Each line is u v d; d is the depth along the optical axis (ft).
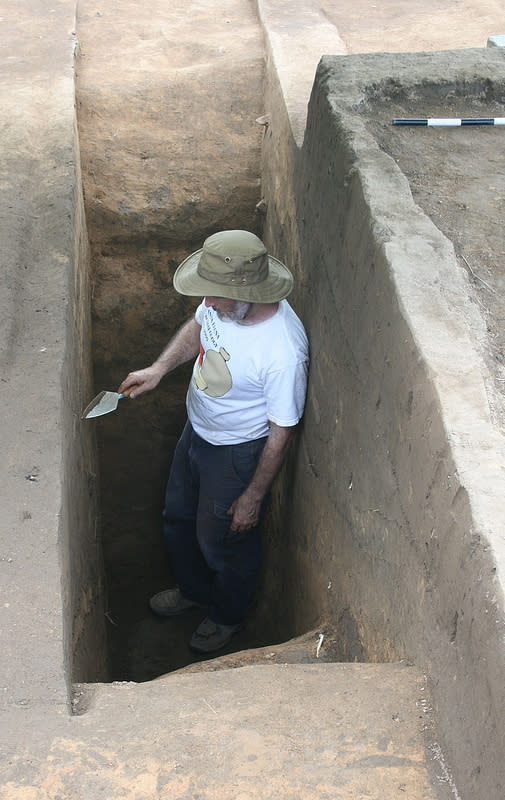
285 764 6.53
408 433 7.84
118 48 19.84
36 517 8.62
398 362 8.20
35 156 14.65
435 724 6.84
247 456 13.23
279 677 7.57
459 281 8.70
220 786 6.34
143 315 18.70
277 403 12.25
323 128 12.37
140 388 13.33
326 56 13.67
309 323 12.78
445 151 11.95
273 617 15.83
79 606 10.82
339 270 10.87
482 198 10.82
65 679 7.23
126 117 18.24
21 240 12.49
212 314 11.91
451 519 6.61
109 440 19.85
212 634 16.62
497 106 13.37
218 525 14.29
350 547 10.36
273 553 16.51
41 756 6.56
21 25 19.69
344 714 7.00
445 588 6.75
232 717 6.99
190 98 18.54
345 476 10.55
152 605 18.38
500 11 20.58
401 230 9.36
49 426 9.66
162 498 20.70
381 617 8.90
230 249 10.80
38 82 17.15
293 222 14.43
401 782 6.40
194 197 17.92
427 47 18.81
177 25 20.85
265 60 18.89
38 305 11.44
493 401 7.27
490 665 5.70
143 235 17.98
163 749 6.64
